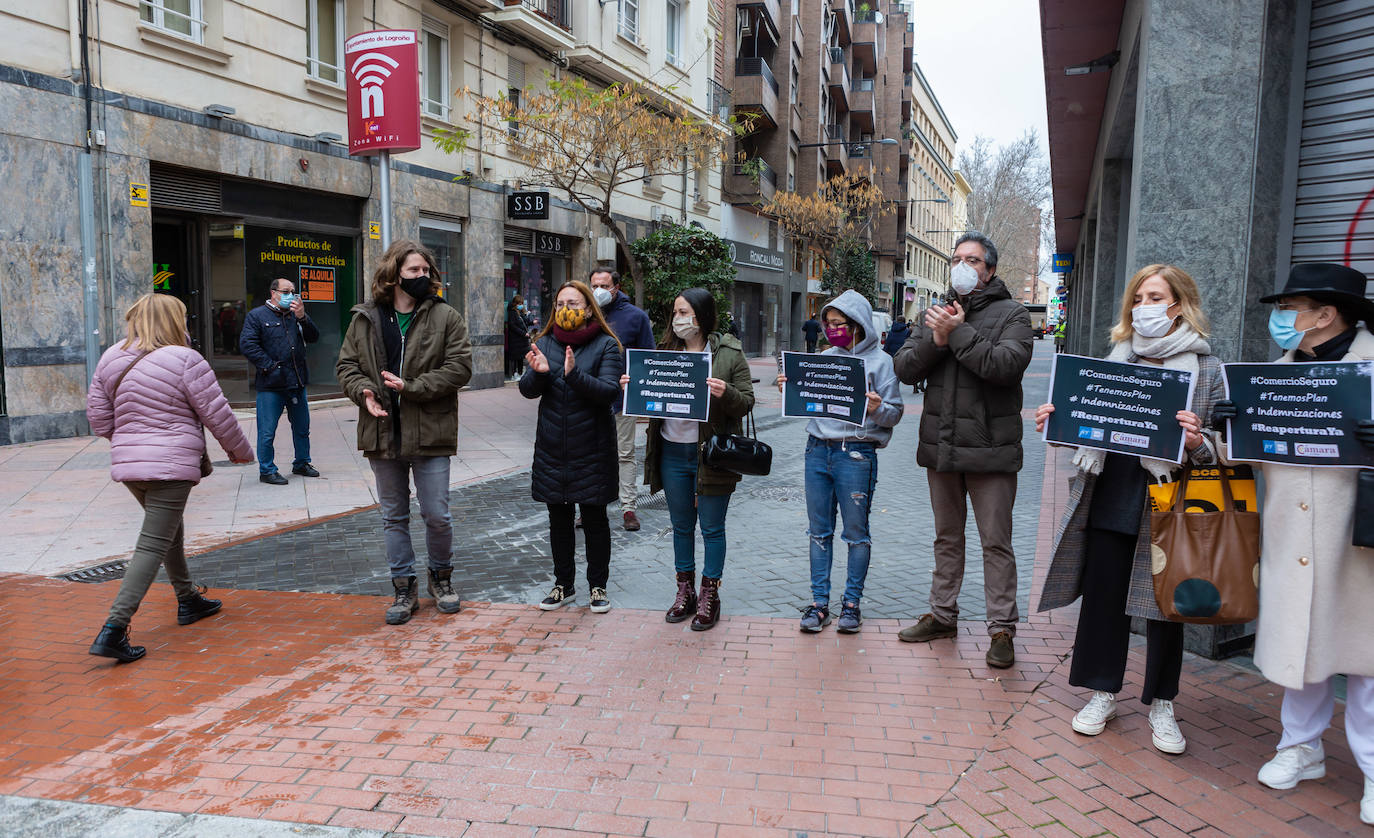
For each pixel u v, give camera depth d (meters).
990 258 4.14
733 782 3.11
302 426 8.55
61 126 10.10
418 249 4.70
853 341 4.51
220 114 11.93
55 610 4.86
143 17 11.16
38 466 8.67
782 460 10.40
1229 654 4.23
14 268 9.80
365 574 5.59
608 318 6.66
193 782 3.10
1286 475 2.96
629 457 6.77
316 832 2.80
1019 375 4.00
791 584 5.49
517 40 18.28
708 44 26.38
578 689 3.88
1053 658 4.29
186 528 6.66
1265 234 4.30
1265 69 4.20
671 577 5.61
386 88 7.73
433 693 3.84
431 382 4.58
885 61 50.41
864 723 3.57
